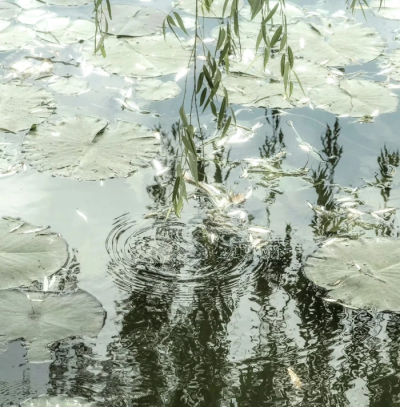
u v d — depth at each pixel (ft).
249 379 13.29
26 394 12.75
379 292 15.15
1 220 16.89
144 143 20.26
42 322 14.15
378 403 12.90
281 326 14.61
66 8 28.58
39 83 23.31
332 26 27.55
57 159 19.39
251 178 19.51
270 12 13.03
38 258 15.87
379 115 22.47
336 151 20.80
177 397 12.86
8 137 20.36
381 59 25.55
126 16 27.61
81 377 13.16
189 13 28.30
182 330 14.42
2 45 25.53
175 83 23.61
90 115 21.71
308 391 13.10
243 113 22.44
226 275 15.99
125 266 16.05
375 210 18.34
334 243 16.63
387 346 14.17
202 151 20.59
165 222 17.54
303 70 24.53
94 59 24.76
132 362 13.58
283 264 16.37
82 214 17.62
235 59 24.89
